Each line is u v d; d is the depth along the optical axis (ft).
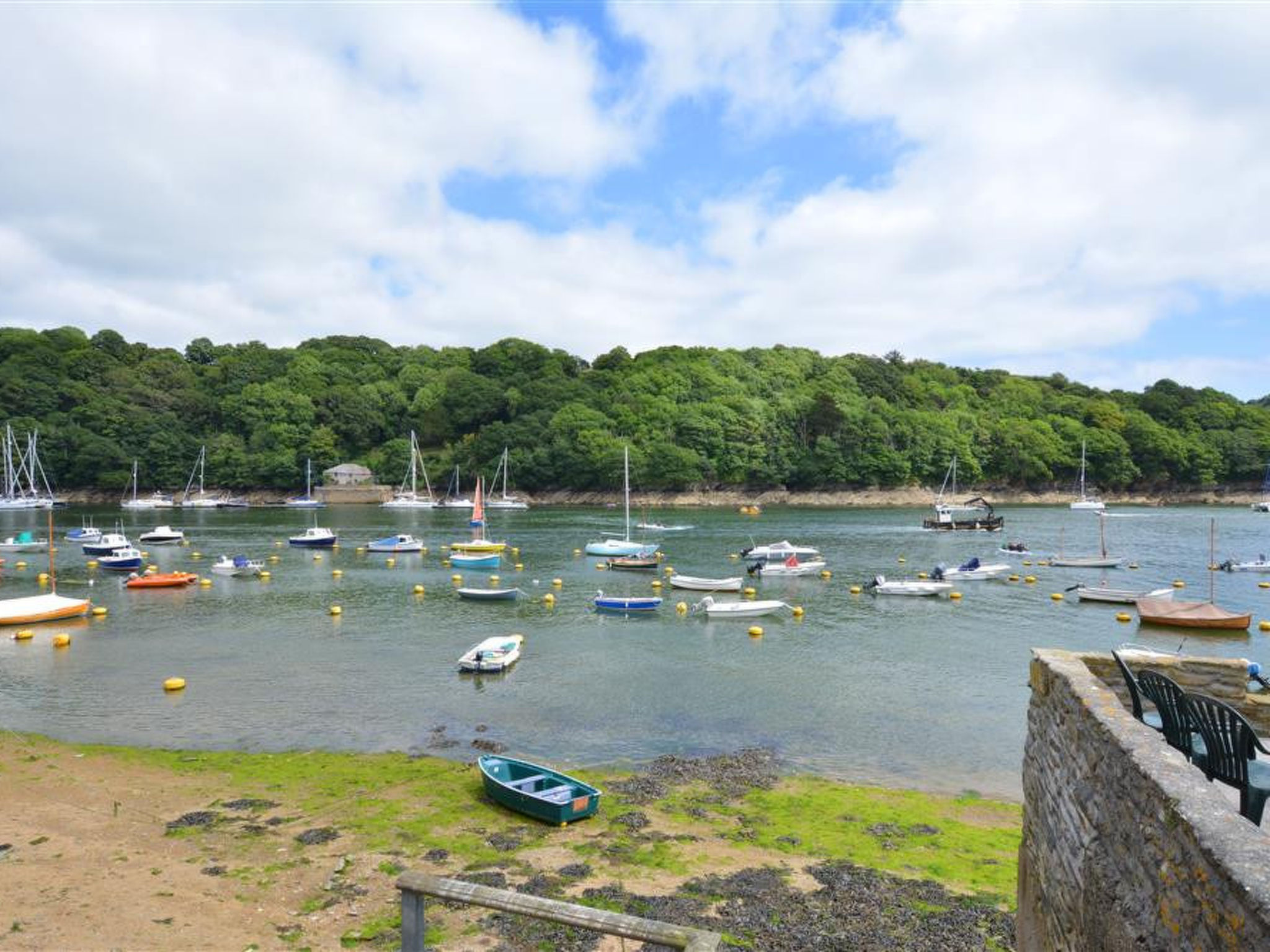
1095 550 243.60
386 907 47.60
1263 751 21.39
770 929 45.91
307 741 80.74
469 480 484.74
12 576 193.57
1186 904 16.02
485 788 66.85
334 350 641.40
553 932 45.50
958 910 48.26
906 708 91.30
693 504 447.01
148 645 122.93
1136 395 597.52
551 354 638.12
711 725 85.87
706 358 593.83
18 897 48.06
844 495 465.88
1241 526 327.67
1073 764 26.21
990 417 525.34
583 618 144.46
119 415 471.62
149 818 61.16
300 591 175.32
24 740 80.43
